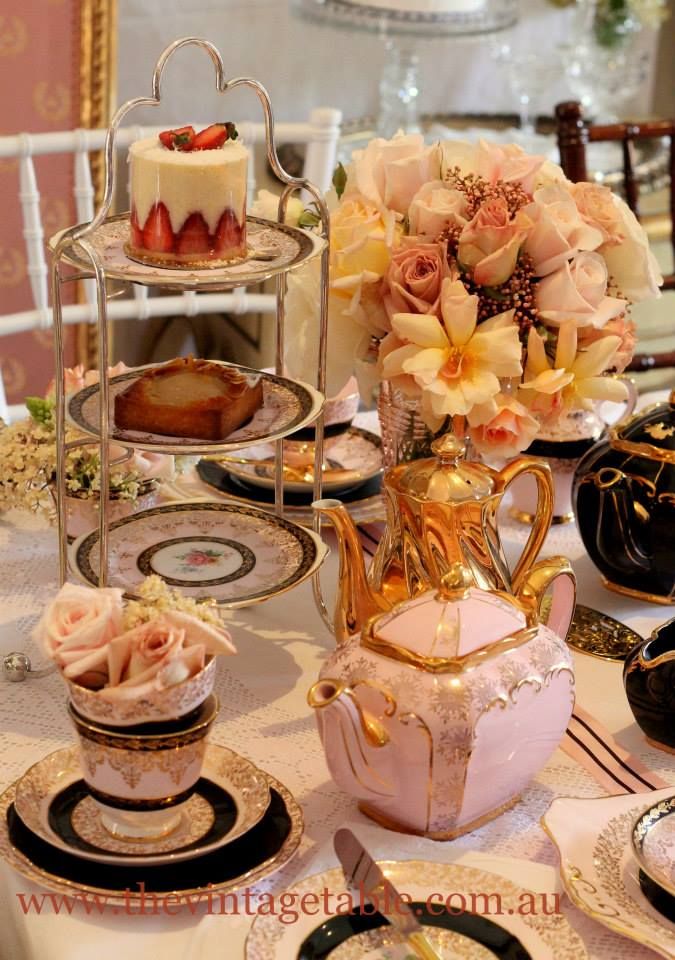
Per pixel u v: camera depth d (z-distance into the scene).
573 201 1.07
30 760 0.95
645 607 1.21
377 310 1.08
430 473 0.98
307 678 1.08
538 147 2.96
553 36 3.41
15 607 1.17
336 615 1.00
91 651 0.79
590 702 1.05
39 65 2.68
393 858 0.81
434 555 0.97
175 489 1.35
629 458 1.16
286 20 3.05
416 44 2.93
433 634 0.83
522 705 0.83
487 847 0.87
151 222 0.97
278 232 1.09
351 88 3.20
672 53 3.60
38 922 0.77
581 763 0.97
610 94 3.11
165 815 0.82
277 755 0.96
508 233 1.02
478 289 1.06
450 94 3.36
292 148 2.72
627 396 1.10
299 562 1.09
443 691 0.80
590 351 1.07
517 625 0.86
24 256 2.78
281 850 0.81
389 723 0.80
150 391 1.01
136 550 1.10
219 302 1.91
